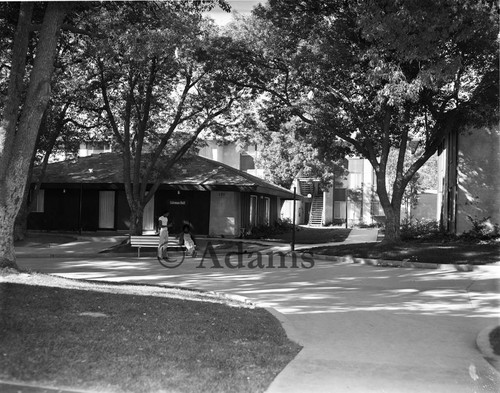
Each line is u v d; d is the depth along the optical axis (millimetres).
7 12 14508
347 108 22078
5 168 12031
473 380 5875
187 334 7258
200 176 30109
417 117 24562
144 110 24609
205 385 5273
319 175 49406
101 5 15648
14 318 7234
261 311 9625
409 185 48812
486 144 24828
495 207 24734
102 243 26547
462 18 15070
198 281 14273
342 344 7484
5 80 20797
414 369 6262
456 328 8719
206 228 30375
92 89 23281
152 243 20891
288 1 20031
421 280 14938
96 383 5180
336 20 19438
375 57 16750
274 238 31734
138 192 25109
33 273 11938
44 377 5246
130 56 17156
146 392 5055
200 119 26812
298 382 5656
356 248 21625
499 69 17812
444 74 16078
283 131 25156
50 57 12227
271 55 21531
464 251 19781
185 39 18297
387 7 15375
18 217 26391
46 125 24594
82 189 31594
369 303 11148
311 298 11688
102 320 7609
